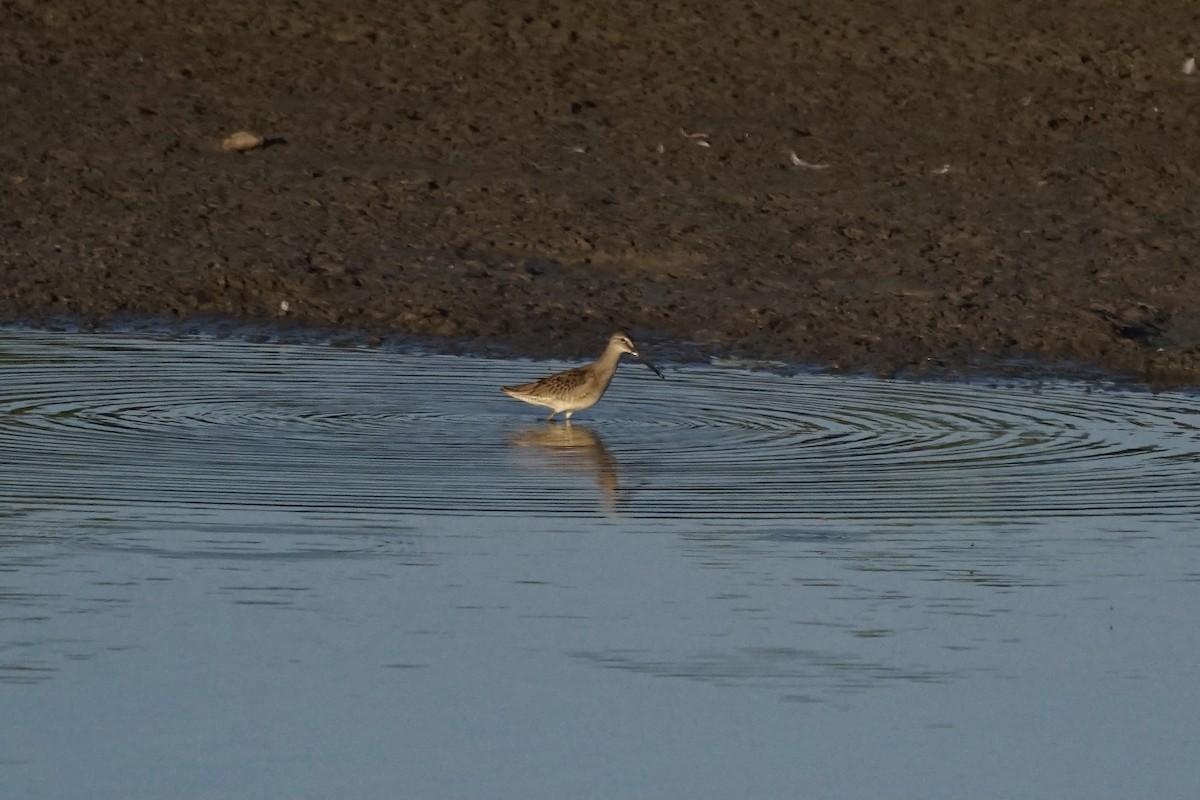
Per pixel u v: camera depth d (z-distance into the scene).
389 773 9.84
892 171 25.59
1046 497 14.50
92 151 25.44
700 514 13.88
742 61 29.08
